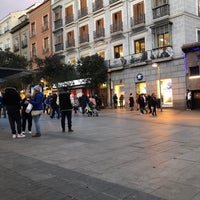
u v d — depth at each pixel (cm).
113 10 3120
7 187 459
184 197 404
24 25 4616
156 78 2717
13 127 958
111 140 863
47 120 1636
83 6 3494
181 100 2552
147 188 442
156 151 691
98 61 3031
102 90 3281
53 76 3120
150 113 2067
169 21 2580
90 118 1736
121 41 3053
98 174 519
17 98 956
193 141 817
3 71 1361
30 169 561
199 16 2675
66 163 601
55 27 3931
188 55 2478
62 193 428
